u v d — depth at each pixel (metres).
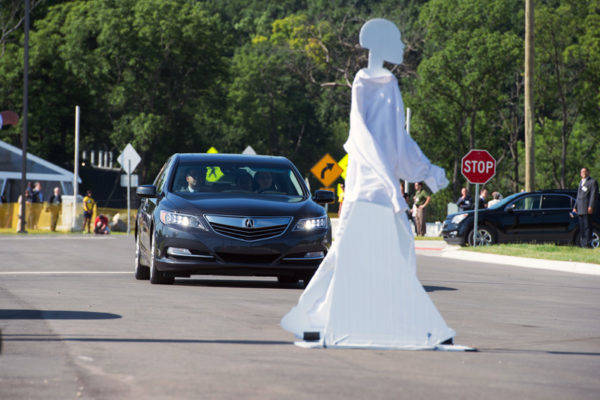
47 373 12.84
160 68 151.50
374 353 15.09
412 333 15.63
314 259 27.55
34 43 147.50
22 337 16.31
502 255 49.44
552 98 154.00
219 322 18.95
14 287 27.03
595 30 145.50
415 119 155.75
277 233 27.31
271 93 197.88
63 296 24.16
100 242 63.00
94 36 152.62
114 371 13.05
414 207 80.38
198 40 151.00
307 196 29.44
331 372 13.27
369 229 15.51
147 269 30.69
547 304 26.22
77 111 99.50
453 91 151.75
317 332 15.83
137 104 152.12
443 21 152.50
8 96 148.12
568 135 159.62
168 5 149.12
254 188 29.53
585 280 37.28
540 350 16.42
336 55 175.88
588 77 148.62
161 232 27.72
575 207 54.22
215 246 27.06
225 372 13.09
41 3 159.25
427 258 51.47
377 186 15.45
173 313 20.45
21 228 84.75
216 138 187.62
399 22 165.88
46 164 105.50
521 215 59.31
